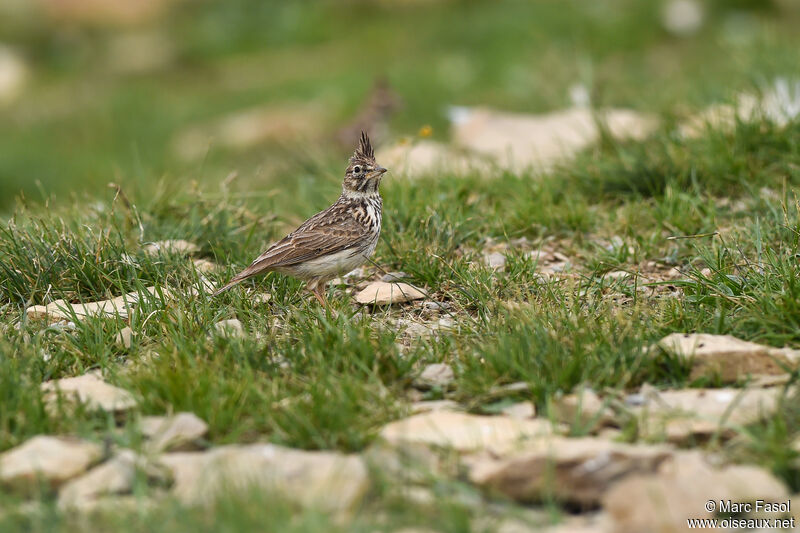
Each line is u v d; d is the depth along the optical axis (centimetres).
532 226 1477
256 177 2028
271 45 4531
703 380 930
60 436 870
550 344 958
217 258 1380
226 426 879
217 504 732
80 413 898
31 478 789
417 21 4400
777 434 803
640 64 3186
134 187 1695
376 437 845
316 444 856
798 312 1010
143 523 725
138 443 834
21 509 762
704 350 950
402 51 3984
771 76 1923
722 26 3500
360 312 1206
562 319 1039
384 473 789
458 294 1230
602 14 3656
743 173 1548
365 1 4666
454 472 805
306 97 3453
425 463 809
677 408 860
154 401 914
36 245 1302
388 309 1195
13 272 1262
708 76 2388
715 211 1431
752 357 939
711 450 817
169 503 749
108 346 1073
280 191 1778
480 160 1886
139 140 3350
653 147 1714
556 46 3422
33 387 938
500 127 2147
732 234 1304
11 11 4900
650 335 1005
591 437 852
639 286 1214
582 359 941
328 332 1020
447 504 738
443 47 3878
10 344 1068
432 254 1288
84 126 3575
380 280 1322
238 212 1527
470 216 1489
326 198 1661
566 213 1487
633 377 939
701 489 739
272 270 1238
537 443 819
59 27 4853
